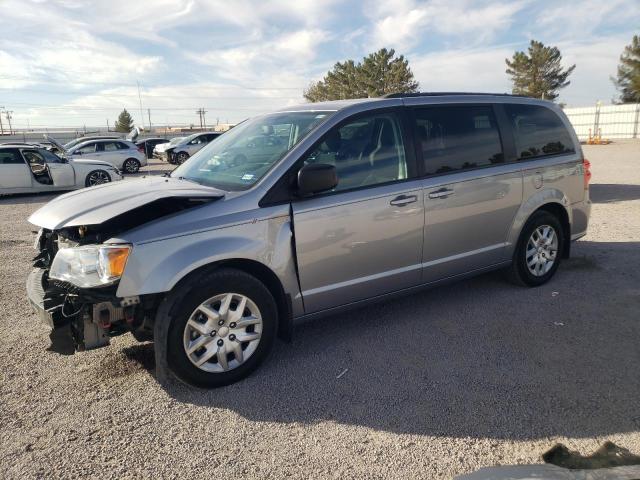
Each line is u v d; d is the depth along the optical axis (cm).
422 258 414
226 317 330
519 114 484
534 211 489
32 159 1479
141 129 7450
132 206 313
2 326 446
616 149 2761
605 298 475
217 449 274
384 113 400
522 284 504
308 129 375
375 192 380
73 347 327
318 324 435
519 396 316
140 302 307
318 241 357
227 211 330
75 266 313
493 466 252
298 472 254
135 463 263
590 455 258
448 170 423
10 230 911
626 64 4734
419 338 402
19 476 255
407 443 275
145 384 342
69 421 301
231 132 464
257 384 339
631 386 324
